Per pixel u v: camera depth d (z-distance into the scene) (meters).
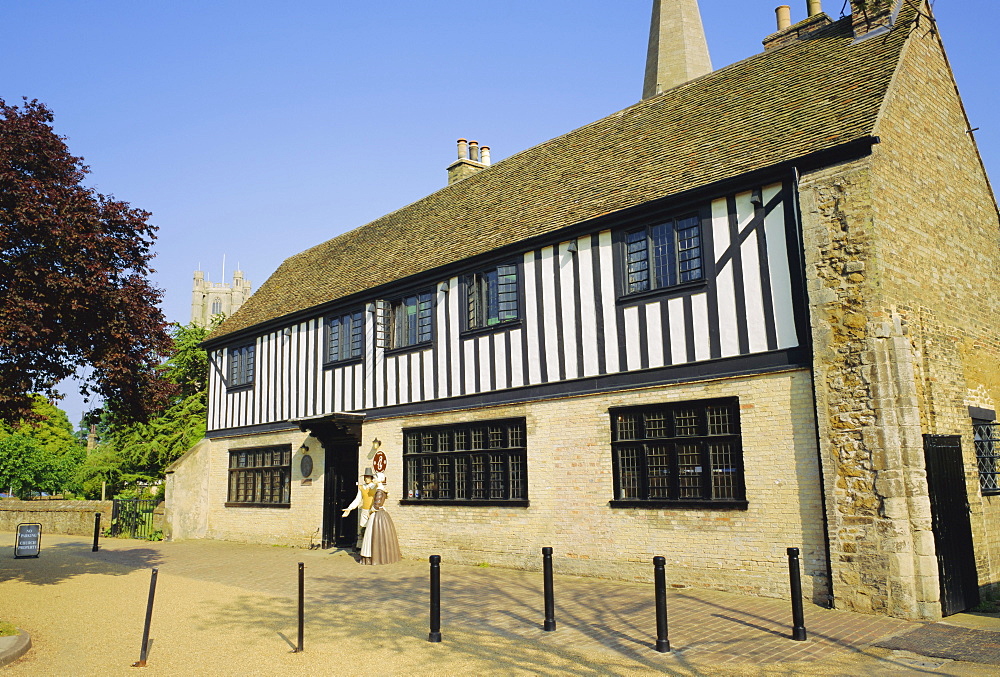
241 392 18.77
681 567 9.73
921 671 5.80
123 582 11.17
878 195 8.72
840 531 8.18
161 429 24.81
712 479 9.59
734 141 10.62
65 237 9.36
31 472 28.67
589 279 11.29
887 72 9.62
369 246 17.80
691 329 9.98
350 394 15.41
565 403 11.35
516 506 11.88
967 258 10.86
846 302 8.45
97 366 9.84
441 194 17.78
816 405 8.53
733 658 6.22
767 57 12.55
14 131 9.49
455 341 13.31
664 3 22.25
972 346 10.44
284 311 17.77
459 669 6.00
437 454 13.35
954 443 8.59
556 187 13.34
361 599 9.37
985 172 12.02
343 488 15.91
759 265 9.41
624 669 5.93
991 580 9.51
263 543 17.14
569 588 9.84
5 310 8.69
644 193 10.84
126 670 6.18
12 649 6.59
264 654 6.61
